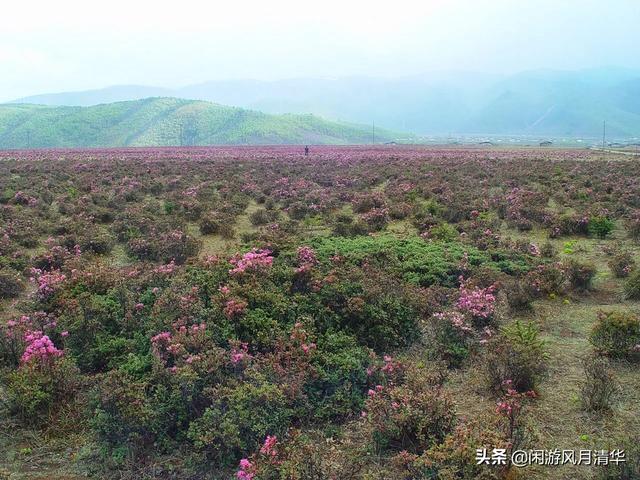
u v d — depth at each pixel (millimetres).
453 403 6750
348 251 13242
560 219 17594
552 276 11625
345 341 8406
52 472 6293
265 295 9008
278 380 7156
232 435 6215
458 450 5531
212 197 23891
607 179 28562
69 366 7855
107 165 40219
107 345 8492
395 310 9484
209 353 7414
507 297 10992
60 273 11812
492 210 20547
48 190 25016
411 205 20953
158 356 7547
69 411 7320
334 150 71188
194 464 6242
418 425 6328
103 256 14898
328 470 5871
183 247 14234
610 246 15648
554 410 7168
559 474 5871
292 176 32875
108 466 6328
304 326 8586
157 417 6645
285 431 6668
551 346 9125
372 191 25688
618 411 7102
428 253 13383
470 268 12344
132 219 17844
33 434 6949
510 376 7664
